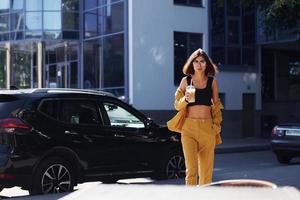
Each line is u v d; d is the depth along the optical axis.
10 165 8.85
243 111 29.34
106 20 27.27
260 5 24.59
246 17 29.31
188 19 27.09
